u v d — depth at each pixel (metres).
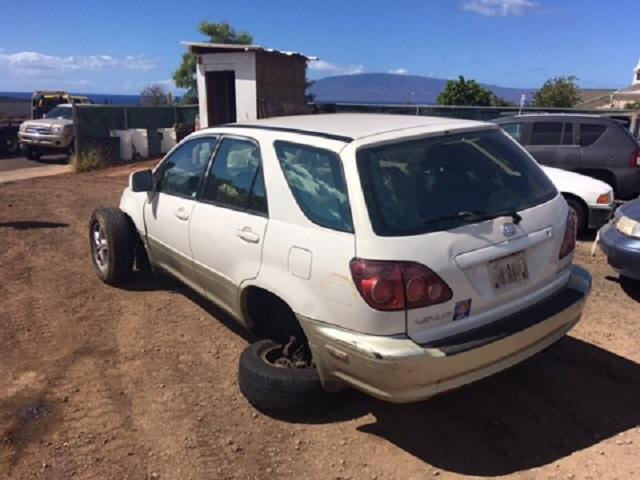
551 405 3.94
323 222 3.42
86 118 18.88
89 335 5.05
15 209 10.62
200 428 3.71
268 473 3.31
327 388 3.57
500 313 3.39
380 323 3.11
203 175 4.62
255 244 3.86
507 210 3.54
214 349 4.77
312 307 3.42
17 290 6.16
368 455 3.46
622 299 5.87
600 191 8.01
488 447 3.52
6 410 3.92
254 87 16.91
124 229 5.93
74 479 3.26
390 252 3.11
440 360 3.07
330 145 3.53
